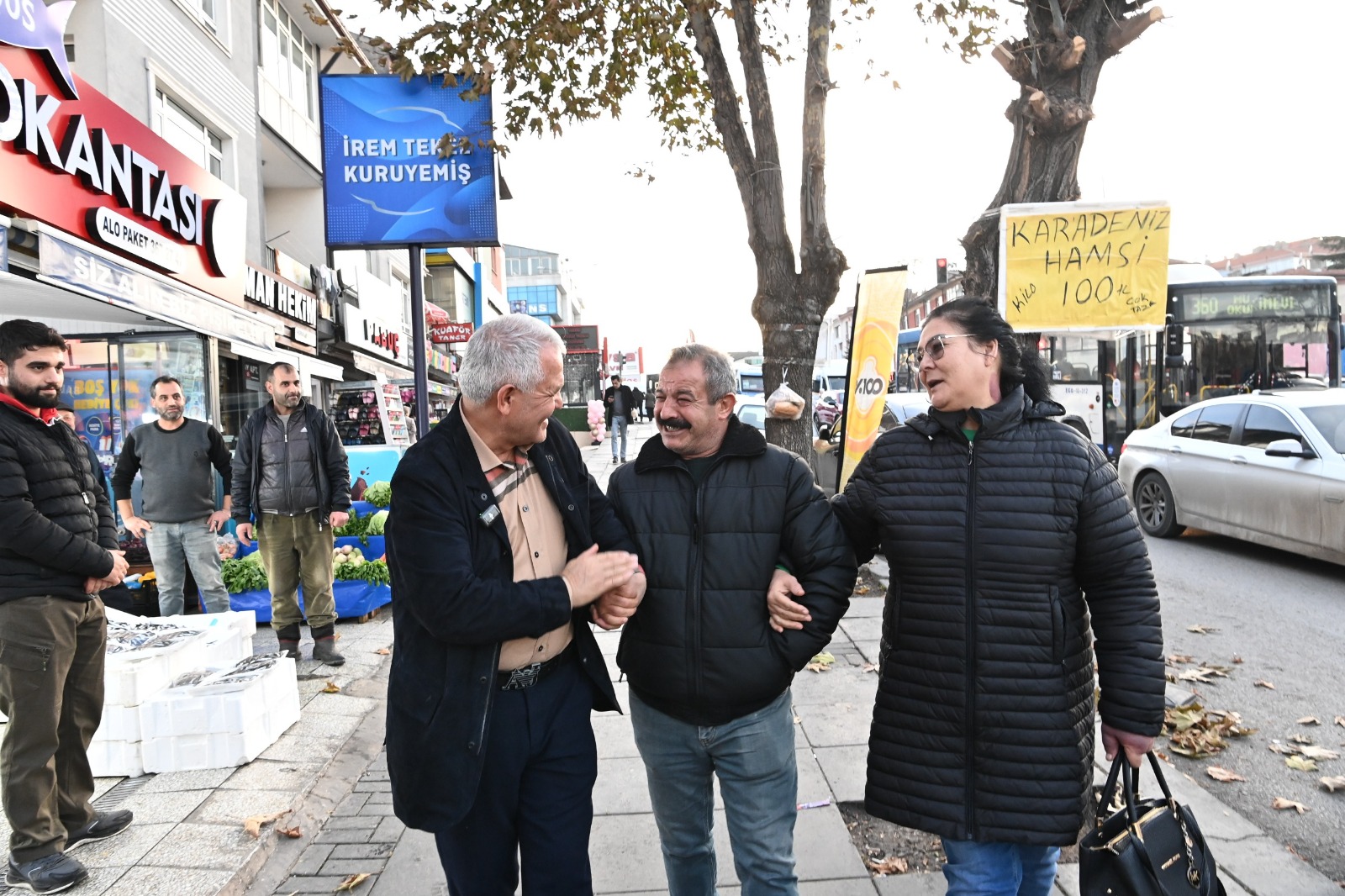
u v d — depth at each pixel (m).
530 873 2.17
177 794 3.71
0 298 6.07
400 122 5.54
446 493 2.02
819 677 4.96
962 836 2.12
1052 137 6.15
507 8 6.98
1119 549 2.08
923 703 2.17
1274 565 8.01
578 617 2.29
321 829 3.51
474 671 2.03
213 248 9.52
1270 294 12.30
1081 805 2.08
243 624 4.93
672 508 2.31
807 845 3.18
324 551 5.70
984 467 2.14
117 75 10.17
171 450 5.84
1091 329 6.09
